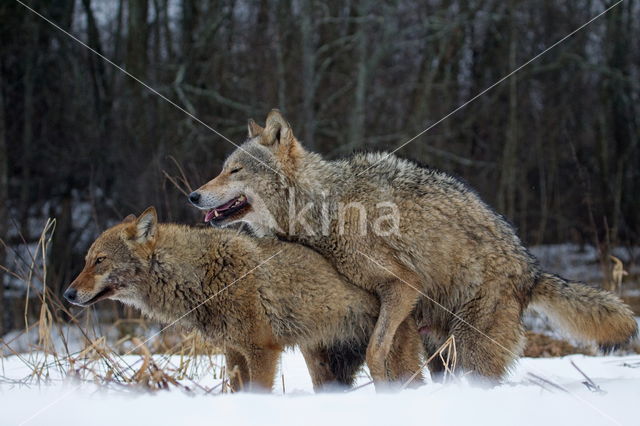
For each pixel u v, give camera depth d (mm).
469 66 22938
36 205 17703
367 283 5910
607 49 21078
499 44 21859
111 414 3660
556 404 3900
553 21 21906
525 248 6277
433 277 5922
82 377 5340
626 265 16172
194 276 5641
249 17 21500
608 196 19844
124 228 5805
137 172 16109
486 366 5855
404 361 5871
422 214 5902
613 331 6141
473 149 21781
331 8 21469
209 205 6230
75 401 4004
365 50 19453
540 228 19438
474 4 21172
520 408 3811
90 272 5703
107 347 6477
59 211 17422
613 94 20984
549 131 21312
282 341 5625
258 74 20406
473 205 6098
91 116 18172
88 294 5633
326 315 5711
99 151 17250
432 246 5871
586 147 21469
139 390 4527
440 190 6055
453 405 3865
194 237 5785
